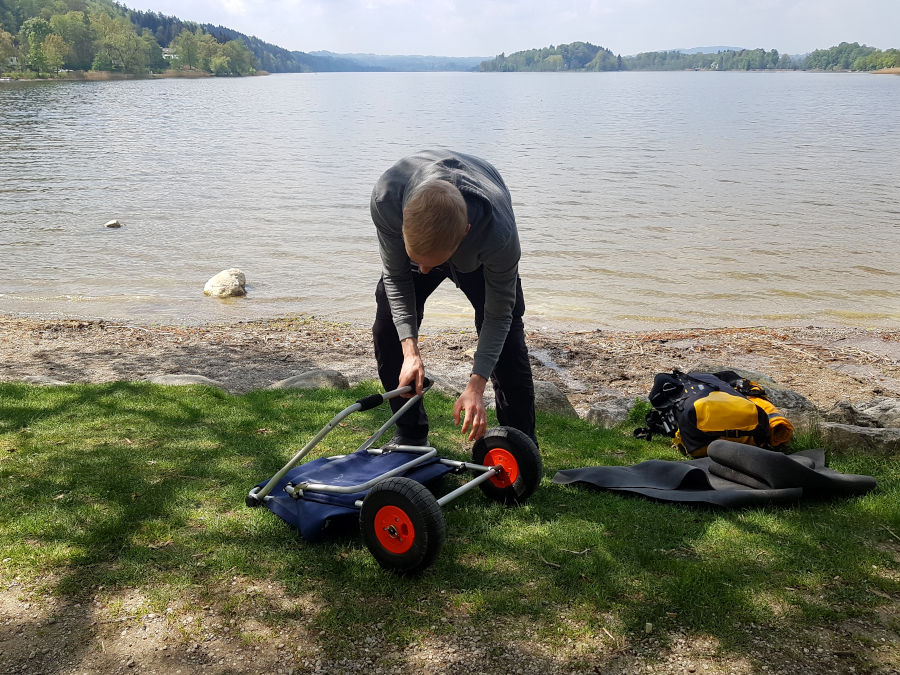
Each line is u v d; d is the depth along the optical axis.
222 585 3.21
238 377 8.70
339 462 3.98
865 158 40.09
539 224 21.58
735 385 5.54
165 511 3.90
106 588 3.17
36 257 16.80
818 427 5.34
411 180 3.29
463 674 2.67
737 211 23.94
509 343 4.09
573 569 3.32
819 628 2.89
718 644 2.80
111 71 193.12
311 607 3.06
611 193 27.75
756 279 15.59
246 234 19.94
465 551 3.52
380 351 4.17
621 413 6.27
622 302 13.92
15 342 10.19
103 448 4.92
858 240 19.41
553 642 2.83
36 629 2.90
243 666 2.71
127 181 29.31
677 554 3.48
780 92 167.38
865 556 3.42
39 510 3.87
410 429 4.35
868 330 11.56
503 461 4.00
